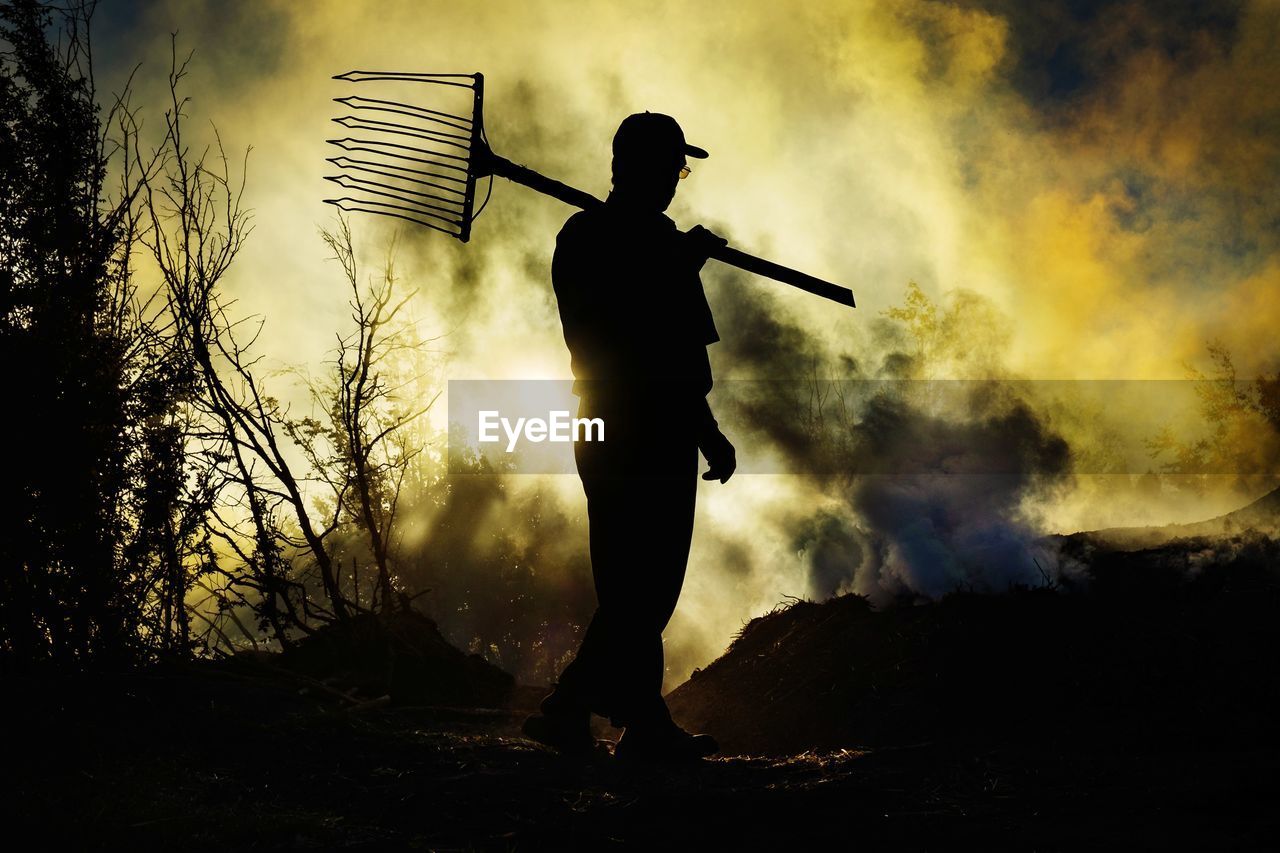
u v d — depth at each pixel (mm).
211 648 5691
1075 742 4402
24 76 5352
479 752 4191
